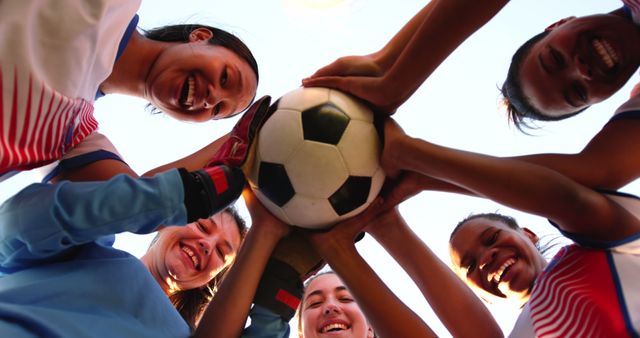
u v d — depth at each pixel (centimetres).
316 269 77
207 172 61
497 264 95
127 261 63
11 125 52
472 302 75
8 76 50
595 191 59
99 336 50
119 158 71
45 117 55
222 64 82
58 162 66
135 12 67
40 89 53
